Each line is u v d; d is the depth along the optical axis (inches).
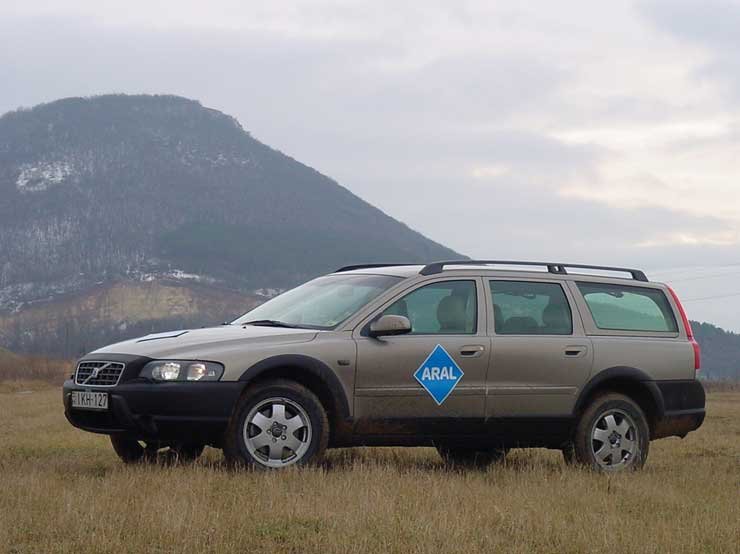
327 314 445.7
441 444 450.0
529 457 536.4
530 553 304.0
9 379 3863.2
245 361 413.1
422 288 451.5
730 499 409.1
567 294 481.4
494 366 454.0
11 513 327.9
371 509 341.1
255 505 344.2
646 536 327.9
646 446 485.1
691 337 508.4
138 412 404.8
